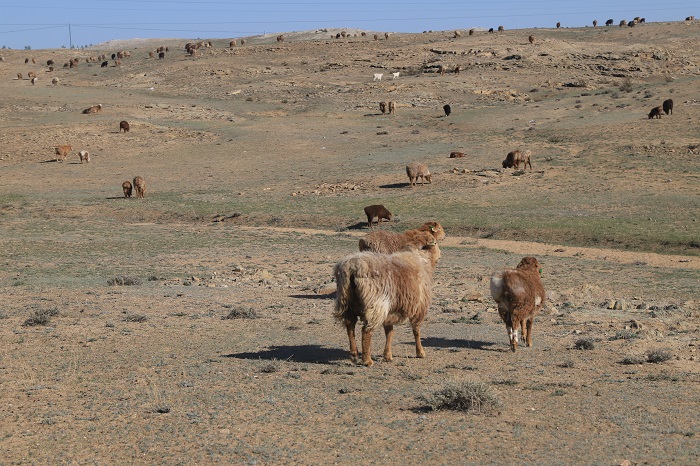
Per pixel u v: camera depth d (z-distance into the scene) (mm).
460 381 11562
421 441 9562
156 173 75938
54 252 41438
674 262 37812
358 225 51781
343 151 82812
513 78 128750
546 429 10023
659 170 63562
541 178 63281
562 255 40531
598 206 53062
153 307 22344
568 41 161000
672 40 158375
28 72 151125
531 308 15539
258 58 161875
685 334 18094
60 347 15953
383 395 11781
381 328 18719
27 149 85625
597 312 21938
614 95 104500
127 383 12664
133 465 8898
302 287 27406
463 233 48656
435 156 76562
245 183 69438
